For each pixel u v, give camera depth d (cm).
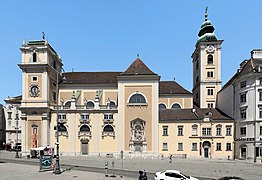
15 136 12738
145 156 7606
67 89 8881
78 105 8212
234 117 7750
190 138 7675
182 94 8844
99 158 7144
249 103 7262
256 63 7694
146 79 7856
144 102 7819
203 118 7712
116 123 7900
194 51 10650
